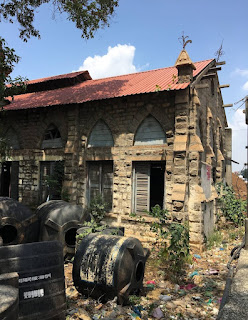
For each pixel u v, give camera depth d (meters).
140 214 10.45
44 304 4.33
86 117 11.72
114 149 10.95
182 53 9.76
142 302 5.45
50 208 8.21
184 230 8.35
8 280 3.69
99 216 10.80
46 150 12.66
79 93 12.59
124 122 10.83
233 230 12.25
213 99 13.90
